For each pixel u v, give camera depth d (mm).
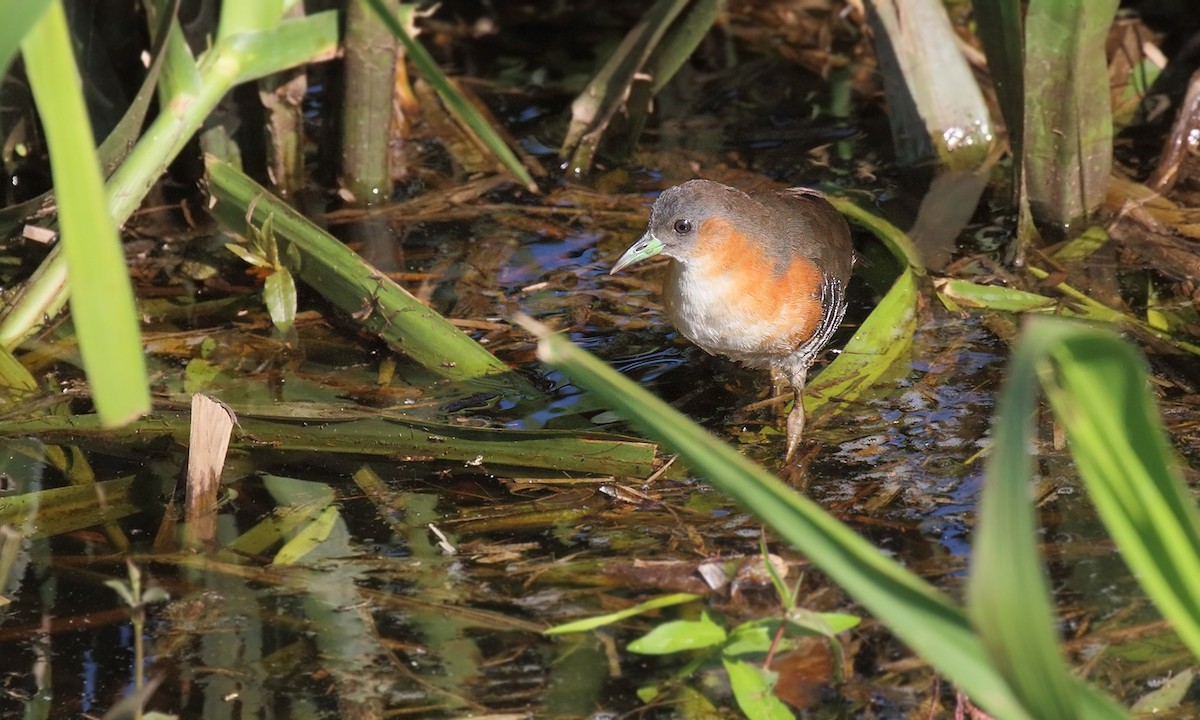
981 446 7816
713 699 5898
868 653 6141
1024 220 9969
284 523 7234
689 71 13109
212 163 10219
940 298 9359
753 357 8883
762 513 4148
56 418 7922
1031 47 9812
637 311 9672
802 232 8773
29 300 8859
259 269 10086
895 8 11195
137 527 7211
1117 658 6023
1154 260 9727
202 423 7258
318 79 12609
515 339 9227
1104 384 3854
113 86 10828
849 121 12195
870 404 8352
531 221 10797
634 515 7254
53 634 6383
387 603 6566
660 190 11195
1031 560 3652
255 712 5840
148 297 9750
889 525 7094
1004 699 3982
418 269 10102
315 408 8125
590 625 6152
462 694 5941
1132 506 4035
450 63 13344
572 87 12820
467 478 7641
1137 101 11852
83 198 4156
